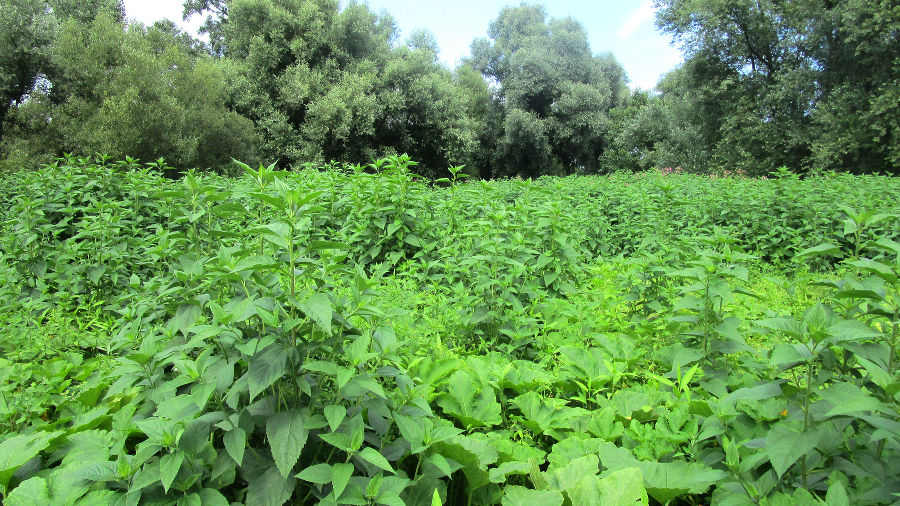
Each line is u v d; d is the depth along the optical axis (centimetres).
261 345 187
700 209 933
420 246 606
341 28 2594
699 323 294
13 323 367
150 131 1831
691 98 2472
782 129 2088
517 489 224
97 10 2353
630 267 459
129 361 243
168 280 320
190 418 194
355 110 2431
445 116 2761
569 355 326
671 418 247
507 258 423
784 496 182
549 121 3519
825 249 211
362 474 215
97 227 520
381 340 233
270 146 2352
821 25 1958
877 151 1838
